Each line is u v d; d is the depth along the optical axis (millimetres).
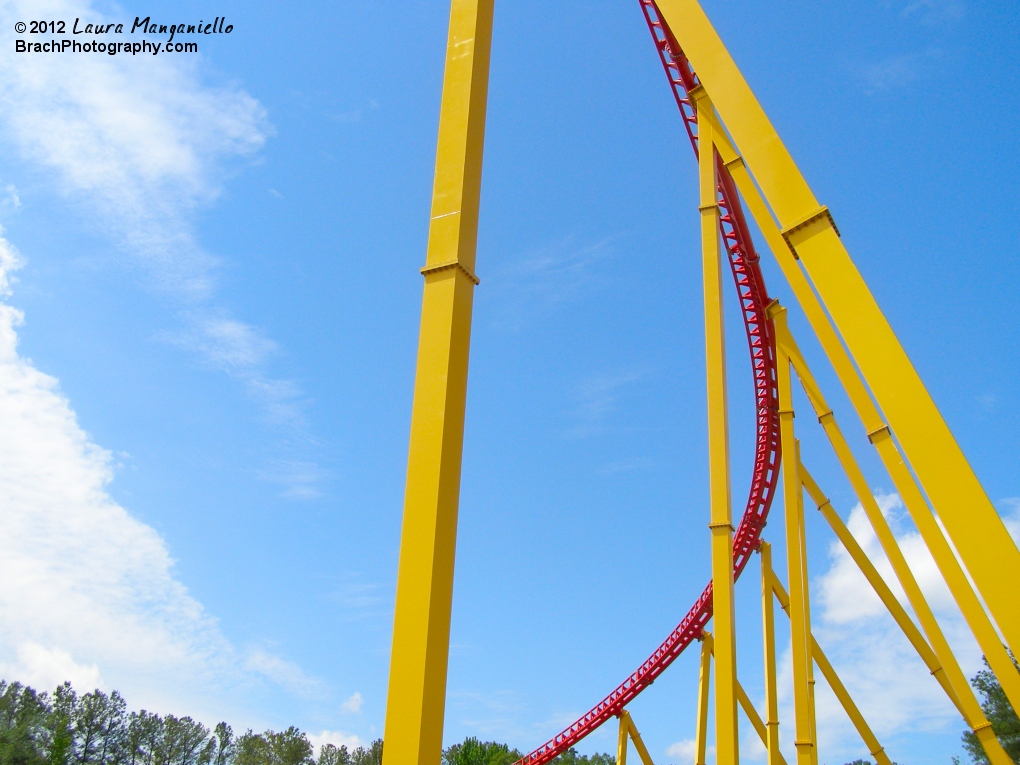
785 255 15094
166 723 60781
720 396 15156
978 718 18031
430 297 9375
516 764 32781
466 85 10312
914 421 7410
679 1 9727
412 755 7430
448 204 9750
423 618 7898
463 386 9148
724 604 14023
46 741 50969
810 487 23984
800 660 19281
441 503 8375
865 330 7832
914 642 22219
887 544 19750
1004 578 6738
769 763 21609
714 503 14648
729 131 9008
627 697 30703
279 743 63000
